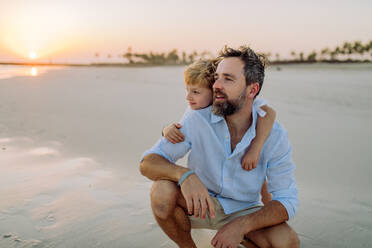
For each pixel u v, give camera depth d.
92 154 4.07
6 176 3.25
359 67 48.47
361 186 3.19
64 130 5.41
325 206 2.77
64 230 2.26
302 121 6.50
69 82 16.89
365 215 2.61
